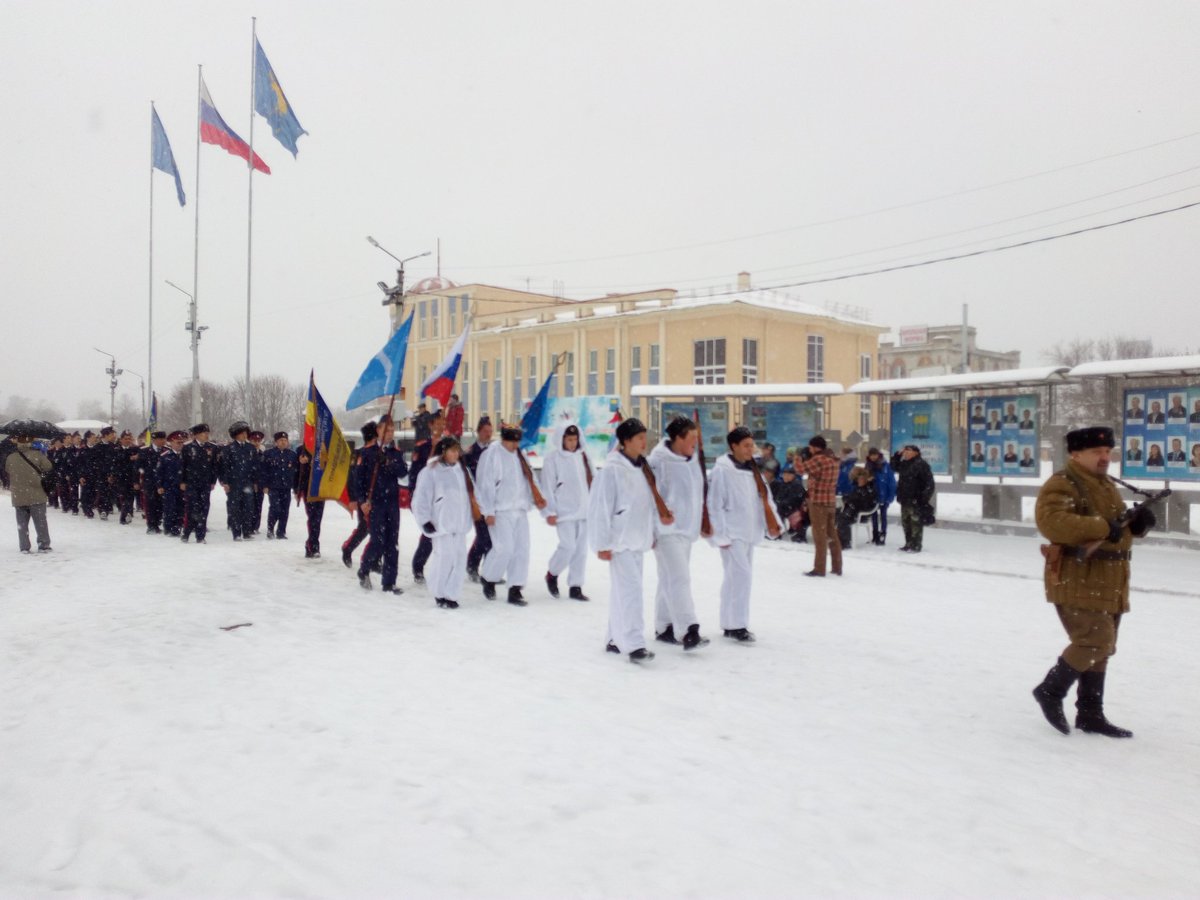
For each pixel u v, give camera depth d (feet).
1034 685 20.65
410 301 178.19
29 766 14.61
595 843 11.94
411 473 33.01
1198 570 38.75
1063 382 49.37
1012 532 51.98
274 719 17.11
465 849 11.68
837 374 146.72
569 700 18.69
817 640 25.09
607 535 22.52
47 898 10.34
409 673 20.74
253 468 49.90
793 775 14.67
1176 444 45.68
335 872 11.00
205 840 11.87
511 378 158.20
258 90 89.30
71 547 45.98
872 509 47.60
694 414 63.57
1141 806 13.73
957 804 13.62
